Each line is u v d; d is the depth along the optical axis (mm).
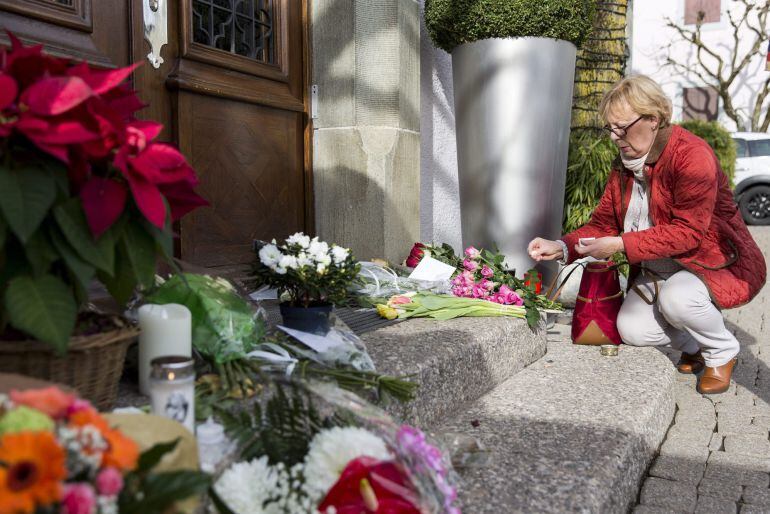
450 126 5137
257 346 2037
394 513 1334
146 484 982
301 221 4133
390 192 4133
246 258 3648
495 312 3105
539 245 3393
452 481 1599
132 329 1639
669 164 3006
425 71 4758
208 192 3393
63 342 1356
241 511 1329
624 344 3475
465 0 4102
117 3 2854
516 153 4172
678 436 2719
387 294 3260
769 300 6113
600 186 5715
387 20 4055
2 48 1483
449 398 2393
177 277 1972
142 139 1474
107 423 1023
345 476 1353
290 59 3980
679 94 19672
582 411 2422
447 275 3609
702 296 3070
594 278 3439
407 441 1392
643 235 2982
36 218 1307
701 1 19312
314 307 2295
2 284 1407
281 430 1490
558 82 4191
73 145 1388
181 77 3160
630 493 2098
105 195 1411
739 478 2322
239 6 3605
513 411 2436
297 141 4082
